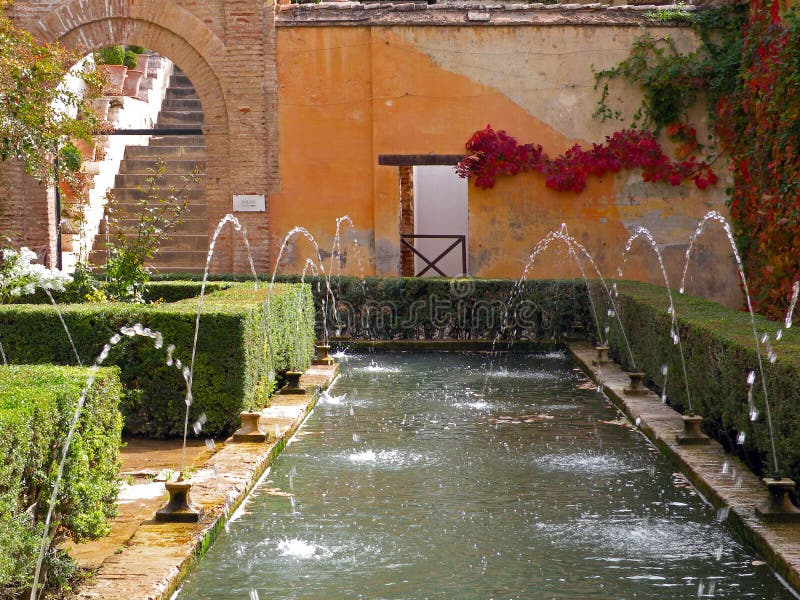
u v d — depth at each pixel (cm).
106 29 1434
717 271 1440
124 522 496
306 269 1444
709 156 1425
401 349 1264
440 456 653
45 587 381
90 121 1094
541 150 1429
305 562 445
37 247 1432
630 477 596
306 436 721
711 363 662
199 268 1537
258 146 1434
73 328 712
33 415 364
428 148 1431
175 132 1520
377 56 1420
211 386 708
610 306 1104
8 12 1412
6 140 1002
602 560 445
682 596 400
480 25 1420
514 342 1260
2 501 334
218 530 484
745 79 1326
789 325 688
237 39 1422
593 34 1422
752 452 586
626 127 1431
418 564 441
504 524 502
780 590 407
